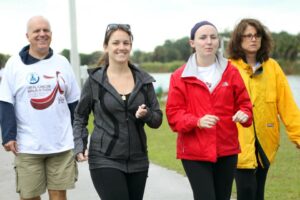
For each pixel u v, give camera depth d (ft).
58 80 22.09
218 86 19.04
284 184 30.89
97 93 19.12
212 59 19.33
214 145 18.81
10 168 37.70
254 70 21.31
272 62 21.67
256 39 21.15
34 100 21.83
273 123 21.40
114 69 19.43
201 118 18.25
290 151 41.70
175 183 32.01
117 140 18.84
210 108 18.98
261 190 21.99
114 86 19.17
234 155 19.33
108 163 18.79
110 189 18.74
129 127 18.97
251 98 21.07
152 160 39.78
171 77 19.63
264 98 21.18
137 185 19.43
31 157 21.98
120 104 18.88
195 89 19.11
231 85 19.19
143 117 18.72
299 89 97.14
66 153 22.40
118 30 19.24
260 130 21.08
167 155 41.98
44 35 21.68
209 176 19.08
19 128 22.04
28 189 22.20
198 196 19.08
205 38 19.02
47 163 22.48
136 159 19.15
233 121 19.04
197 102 19.08
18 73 21.77
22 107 21.89
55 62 22.24
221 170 19.36
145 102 19.27
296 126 21.49
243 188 21.25
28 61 21.93
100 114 19.11
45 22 21.81
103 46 19.88
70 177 22.35
